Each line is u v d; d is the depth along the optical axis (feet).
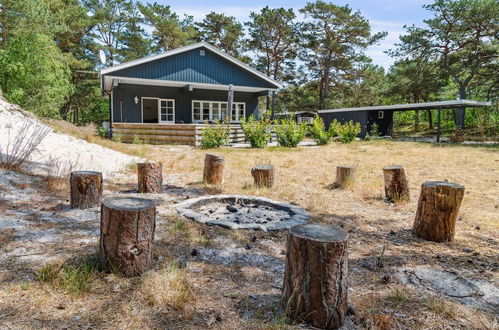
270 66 110.63
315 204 15.90
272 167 19.36
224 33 114.52
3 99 31.94
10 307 6.55
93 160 23.44
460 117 73.67
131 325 6.20
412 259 10.00
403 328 6.51
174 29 107.55
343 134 55.42
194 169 25.16
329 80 107.24
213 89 62.34
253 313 6.82
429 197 11.58
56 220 11.93
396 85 93.45
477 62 76.07
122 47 117.39
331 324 6.47
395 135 81.46
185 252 9.81
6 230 10.53
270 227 11.96
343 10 95.55
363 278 8.64
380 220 13.96
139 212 8.01
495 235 12.30
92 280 7.75
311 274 6.47
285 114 102.68
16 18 49.29
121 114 55.67
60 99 56.34
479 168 27.86
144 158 29.09
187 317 6.51
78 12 82.02
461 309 7.26
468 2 69.26
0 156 19.31
